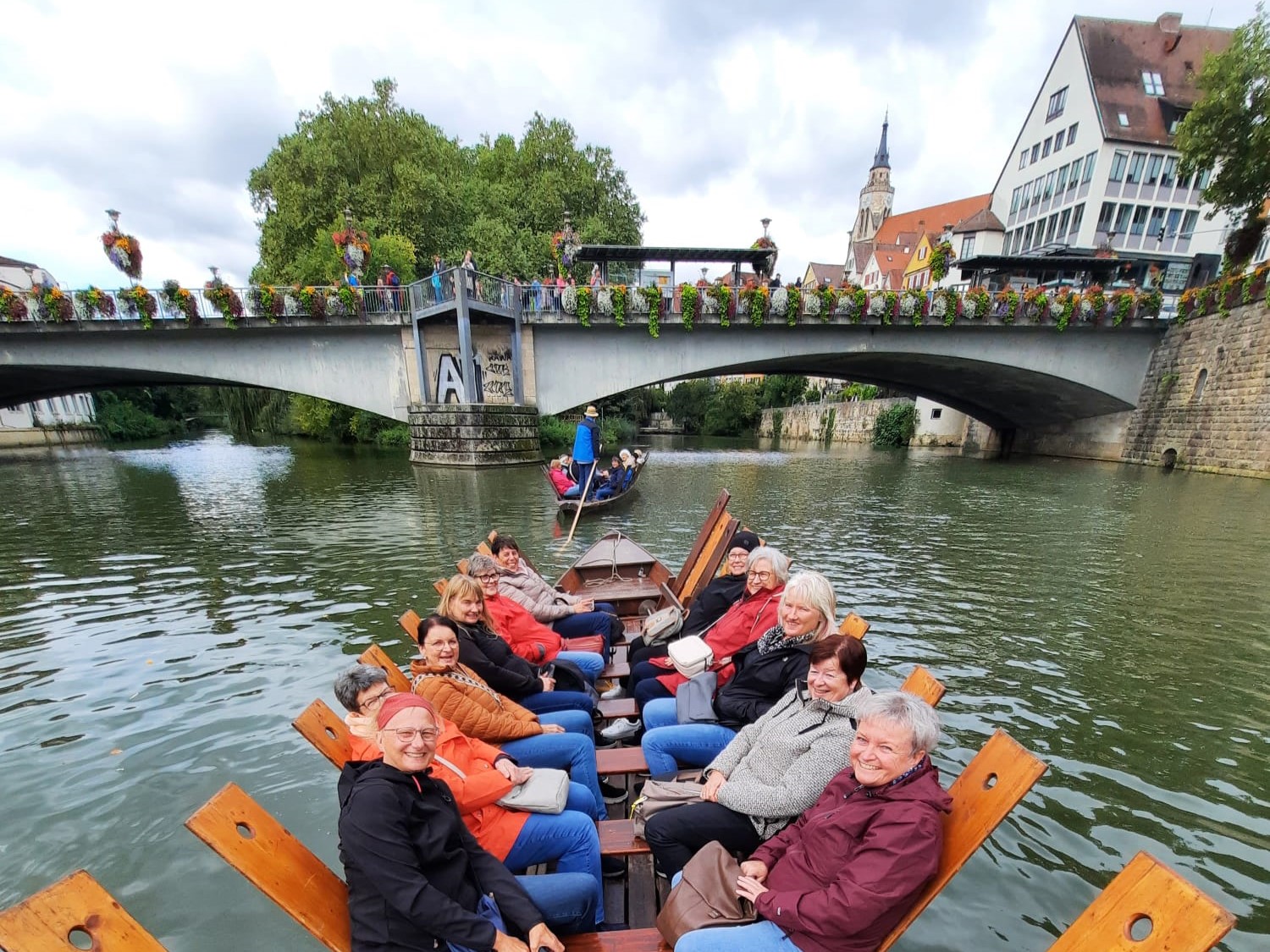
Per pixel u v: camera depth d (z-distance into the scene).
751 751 2.57
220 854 1.56
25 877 3.00
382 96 29.23
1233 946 2.65
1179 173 19.02
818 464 24.59
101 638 6.03
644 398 57.91
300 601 7.08
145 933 1.38
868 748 1.89
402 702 1.91
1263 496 14.12
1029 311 20.34
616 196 37.53
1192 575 8.12
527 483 15.90
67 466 21.94
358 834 1.74
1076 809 3.51
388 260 24.42
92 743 4.19
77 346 18.38
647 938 2.13
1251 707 4.70
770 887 2.06
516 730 2.89
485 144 38.81
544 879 2.20
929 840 1.73
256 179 31.94
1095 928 1.38
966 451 32.72
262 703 4.73
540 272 31.67
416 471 18.38
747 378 57.75
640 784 3.41
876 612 6.73
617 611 5.98
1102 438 23.95
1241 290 17.73
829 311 19.92
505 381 20.20
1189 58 31.47
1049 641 5.93
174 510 12.65
